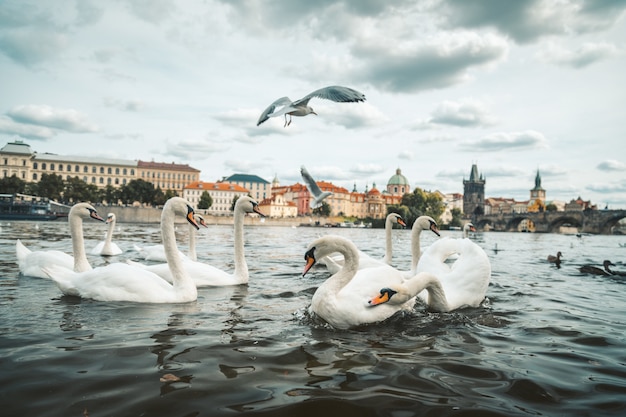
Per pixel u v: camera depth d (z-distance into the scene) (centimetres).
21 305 613
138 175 15225
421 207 13350
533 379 378
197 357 415
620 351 461
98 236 2602
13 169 13325
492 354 445
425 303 675
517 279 1077
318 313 554
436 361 419
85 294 651
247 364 400
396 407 320
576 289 913
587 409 323
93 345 443
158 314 585
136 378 360
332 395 337
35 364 385
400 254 1891
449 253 759
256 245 2319
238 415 302
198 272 837
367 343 475
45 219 7194
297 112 562
